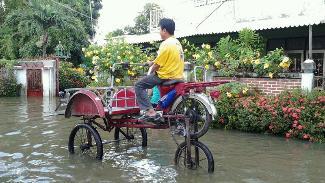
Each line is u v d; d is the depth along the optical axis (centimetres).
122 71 1364
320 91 984
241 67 1162
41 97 2075
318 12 1329
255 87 1121
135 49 1444
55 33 2603
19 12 2625
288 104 981
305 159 778
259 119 1018
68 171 706
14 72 2159
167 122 712
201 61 1209
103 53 1389
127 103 796
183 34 1612
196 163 715
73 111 806
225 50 1241
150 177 671
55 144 915
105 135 1012
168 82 680
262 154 818
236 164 746
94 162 767
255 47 1330
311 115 941
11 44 2641
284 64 1075
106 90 791
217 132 1048
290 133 962
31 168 723
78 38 2775
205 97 674
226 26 1514
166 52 665
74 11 3064
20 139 963
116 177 672
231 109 1069
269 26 1325
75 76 2336
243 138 971
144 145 898
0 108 1558
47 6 2556
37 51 2639
